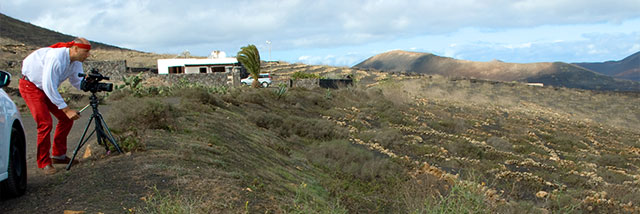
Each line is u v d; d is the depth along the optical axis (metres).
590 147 22.19
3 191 4.84
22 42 76.75
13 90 20.20
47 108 5.51
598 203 10.17
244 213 5.22
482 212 5.59
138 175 5.96
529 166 15.58
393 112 25.69
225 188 5.95
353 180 10.91
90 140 8.34
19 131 5.09
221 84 40.84
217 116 14.40
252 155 10.20
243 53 33.78
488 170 13.62
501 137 22.39
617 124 37.97
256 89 25.67
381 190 10.08
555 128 27.95
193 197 5.41
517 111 37.09
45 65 5.20
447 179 11.21
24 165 5.20
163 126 9.75
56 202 4.96
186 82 27.11
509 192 10.93
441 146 17.94
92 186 5.50
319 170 11.50
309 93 29.27
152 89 20.47
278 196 6.60
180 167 6.57
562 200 9.39
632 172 16.50
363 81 63.09
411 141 18.36
